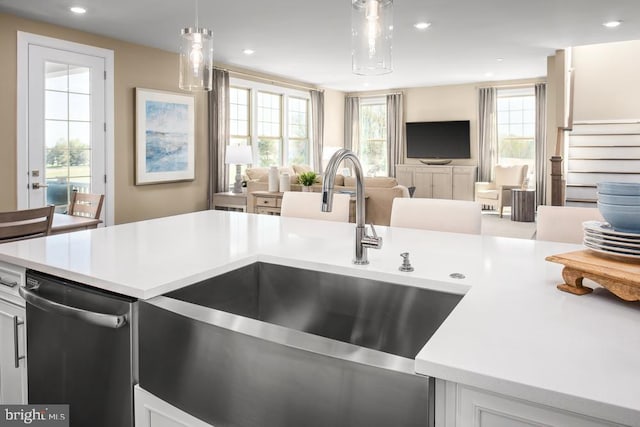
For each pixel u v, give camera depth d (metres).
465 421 0.81
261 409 0.98
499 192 8.78
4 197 4.83
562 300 1.14
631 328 0.96
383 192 5.83
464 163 10.06
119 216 6.02
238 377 1.01
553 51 6.68
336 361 0.88
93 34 5.58
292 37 5.88
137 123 6.12
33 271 1.55
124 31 5.49
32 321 1.52
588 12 4.88
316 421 0.91
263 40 6.04
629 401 0.68
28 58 4.95
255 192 5.96
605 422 0.69
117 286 1.27
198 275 1.38
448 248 1.75
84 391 1.37
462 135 9.86
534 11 4.83
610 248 1.15
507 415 0.77
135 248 1.72
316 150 9.98
